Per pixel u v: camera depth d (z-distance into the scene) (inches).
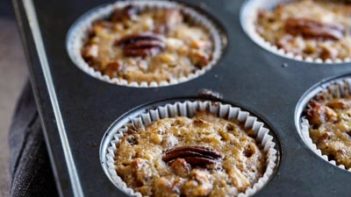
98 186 8.9
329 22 13.5
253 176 9.5
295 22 13.3
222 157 9.8
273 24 13.5
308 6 14.2
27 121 11.9
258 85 11.1
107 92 10.9
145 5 13.9
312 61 11.8
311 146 9.9
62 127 9.9
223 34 12.7
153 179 9.4
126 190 9.0
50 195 9.9
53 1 13.5
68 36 12.5
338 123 10.6
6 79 15.6
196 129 10.4
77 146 9.6
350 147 10.1
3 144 13.4
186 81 11.2
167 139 10.2
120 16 13.5
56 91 10.8
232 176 9.4
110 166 9.5
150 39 12.7
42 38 12.4
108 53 12.5
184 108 10.8
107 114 10.4
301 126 10.4
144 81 11.8
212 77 11.3
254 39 12.5
